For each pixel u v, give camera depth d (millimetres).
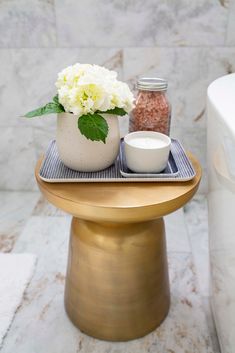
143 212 656
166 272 904
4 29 1286
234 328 684
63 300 1000
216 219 791
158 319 910
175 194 693
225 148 662
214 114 751
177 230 1319
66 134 719
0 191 1600
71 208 676
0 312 946
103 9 1244
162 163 751
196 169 815
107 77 719
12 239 1260
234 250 646
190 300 1007
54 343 874
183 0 1220
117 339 875
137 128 877
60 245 1230
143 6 1234
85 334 898
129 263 791
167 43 1299
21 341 879
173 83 1370
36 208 1473
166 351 856
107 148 739
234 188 627
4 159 1543
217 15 1241
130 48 1312
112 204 655
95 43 1307
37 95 1406
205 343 879
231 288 688
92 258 795
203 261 1160
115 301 829
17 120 1457
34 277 1081
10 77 1375
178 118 1435
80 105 670
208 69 1339
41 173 749
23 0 1234
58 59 1338
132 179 732
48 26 1278
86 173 762
